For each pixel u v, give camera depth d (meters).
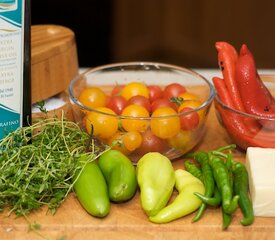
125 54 2.01
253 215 0.68
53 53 0.87
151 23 1.96
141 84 0.85
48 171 0.68
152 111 0.81
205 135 0.88
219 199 0.69
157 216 0.67
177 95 0.85
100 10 1.82
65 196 0.70
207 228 0.68
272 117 0.78
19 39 0.71
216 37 1.96
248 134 0.80
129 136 0.75
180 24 1.96
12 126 0.74
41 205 0.70
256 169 0.71
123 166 0.70
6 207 0.69
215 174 0.71
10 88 0.72
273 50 1.94
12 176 0.68
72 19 1.80
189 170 0.76
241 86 0.80
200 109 0.77
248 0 1.88
